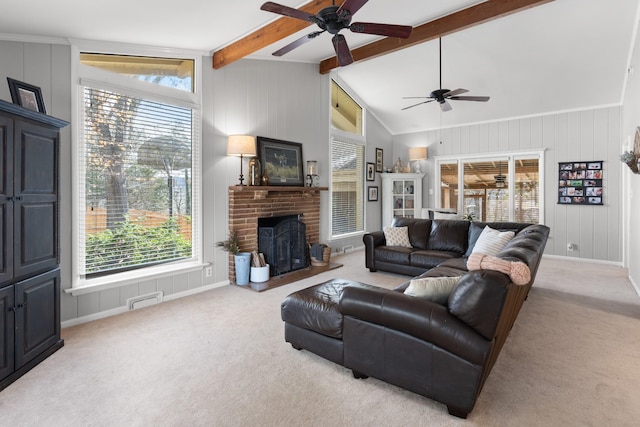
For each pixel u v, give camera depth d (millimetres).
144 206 3695
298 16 2424
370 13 3975
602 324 3152
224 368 2375
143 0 2676
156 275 3707
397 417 1864
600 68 5000
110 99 3400
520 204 6695
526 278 1773
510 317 2242
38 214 2439
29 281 2348
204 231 4207
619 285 4449
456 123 7312
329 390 2117
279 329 3039
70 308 3123
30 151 2359
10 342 2193
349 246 6832
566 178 6184
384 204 7777
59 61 3043
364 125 7219
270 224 4965
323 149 6078
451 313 1843
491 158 6996
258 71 4871
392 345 2043
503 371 2334
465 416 1841
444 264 3971
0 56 2736
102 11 2725
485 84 5828
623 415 1875
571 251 6176
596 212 5926
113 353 2584
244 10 3207
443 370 1863
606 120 5805
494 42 4770
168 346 2703
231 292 4129
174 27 3314
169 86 3904
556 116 6258
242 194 4559
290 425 1800
